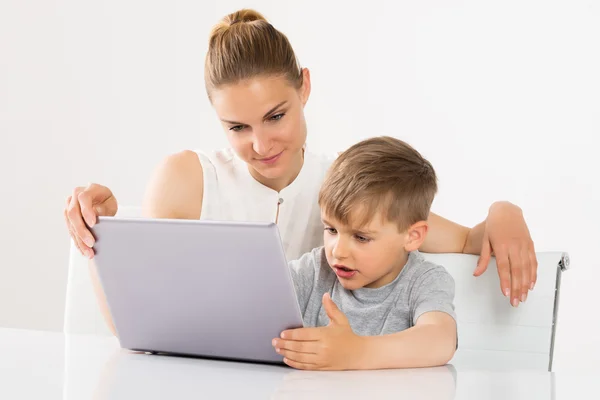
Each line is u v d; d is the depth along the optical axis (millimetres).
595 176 2736
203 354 1026
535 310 1334
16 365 899
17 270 3123
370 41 2926
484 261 1354
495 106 2814
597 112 2721
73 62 3088
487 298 1362
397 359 953
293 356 927
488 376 874
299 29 2998
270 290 934
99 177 3102
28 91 3090
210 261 944
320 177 1656
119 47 3088
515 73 2791
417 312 1177
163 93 3094
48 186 3102
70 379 819
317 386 792
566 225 2779
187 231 936
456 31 2836
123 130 3098
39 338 1133
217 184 1618
